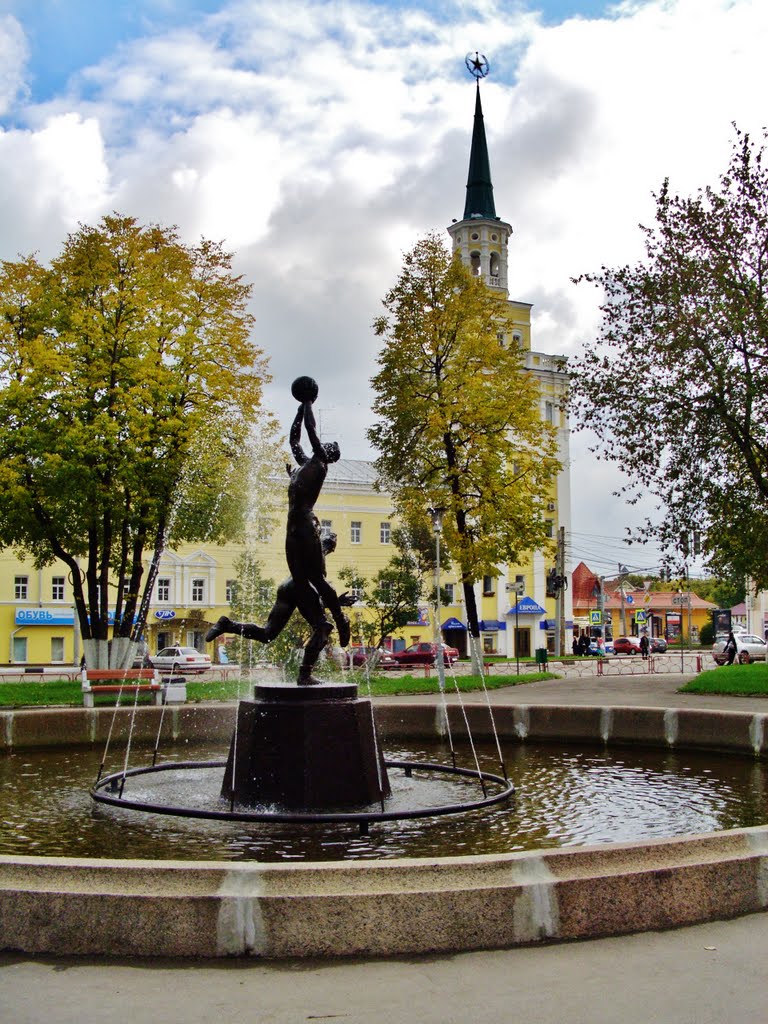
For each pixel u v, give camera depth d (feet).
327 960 17.17
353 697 32.83
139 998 15.60
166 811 29.27
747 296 87.97
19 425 90.22
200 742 52.95
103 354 91.76
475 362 113.50
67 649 188.96
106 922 17.42
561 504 229.04
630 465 94.63
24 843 28.17
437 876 17.84
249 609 120.78
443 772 42.16
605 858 18.70
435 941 17.48
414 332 114.32
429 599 175.42
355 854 27.04
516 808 33.78
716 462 92.68
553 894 18.10
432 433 109.81
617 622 314.76
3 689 81.20
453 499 110.32
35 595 186.60
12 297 95.09
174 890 17.53
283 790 31.09
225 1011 15.12
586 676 125.39
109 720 51.60
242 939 17.26
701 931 18.57
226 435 99.25
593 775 41.81
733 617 295.69
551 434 115.85
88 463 87.92
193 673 143.33
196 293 96.94
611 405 94.07
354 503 201.98
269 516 105.70
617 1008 15.23
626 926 18.45
